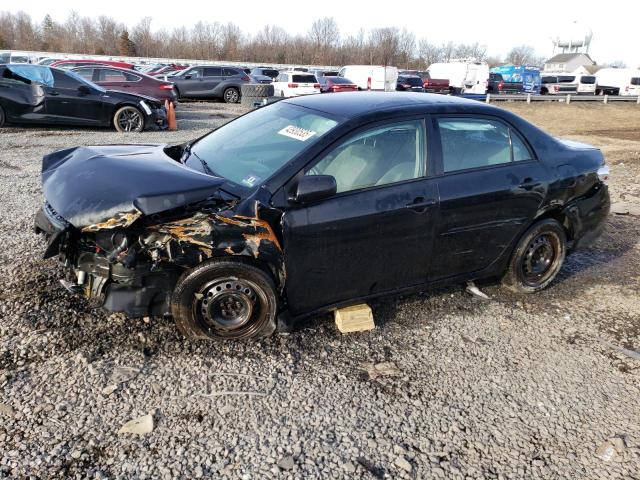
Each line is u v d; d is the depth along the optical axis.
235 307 3.34
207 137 4.33
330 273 3.46
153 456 2.50
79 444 2.53
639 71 44.47
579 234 4.62
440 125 3.81
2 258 4.36
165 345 3.34
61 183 3.30
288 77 25.33
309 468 2.50
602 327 4.06
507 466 2.62
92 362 3.12
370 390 3.11
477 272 4.17
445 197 3.71
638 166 11.30
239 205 3.17
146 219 3.03
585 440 2.84
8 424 2.62
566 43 82.75
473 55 85.75
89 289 3.20
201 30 74.56
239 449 2.58
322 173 3.34
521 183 4.06
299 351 3.43
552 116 29.44
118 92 12.08
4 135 10.55
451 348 3.62
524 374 3.38
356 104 3.81
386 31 77.31
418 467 2.57
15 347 3.19
